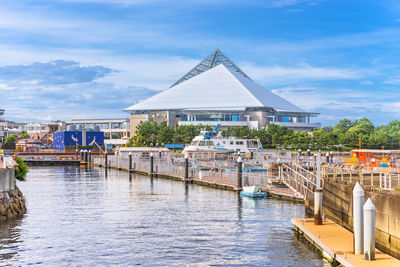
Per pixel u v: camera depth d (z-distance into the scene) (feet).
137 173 350.43
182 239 119.85
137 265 98.07
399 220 86.22
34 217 148.77
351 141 586.45
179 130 643.86
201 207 170.71
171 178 297.12
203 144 376.27
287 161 300.81
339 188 122.93
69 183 268.21
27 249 109.60
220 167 291.58
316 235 105.91
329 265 95.04
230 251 107.96
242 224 138.10
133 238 121.08
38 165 476.54
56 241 117.29
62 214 155.43
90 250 109.29
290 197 187.42
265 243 114.73
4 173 142.61
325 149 597.11
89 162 484.74
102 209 166.81
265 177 216.74
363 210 85.40
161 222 141.90
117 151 475.72
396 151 270.46
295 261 98.99
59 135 654.53
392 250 89.30
